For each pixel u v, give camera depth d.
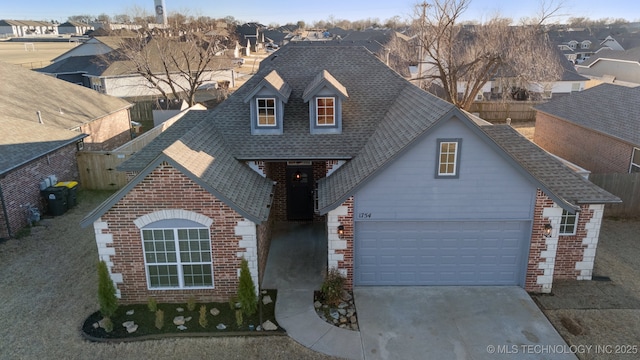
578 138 24.59
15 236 16.94
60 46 100.62
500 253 13.35
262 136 15.56
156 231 12.13
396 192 12.55
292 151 15.00
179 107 36.78
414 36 46.78
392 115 15.53
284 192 17.92
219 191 11.84
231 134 15.67
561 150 26.42
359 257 13.48
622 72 51.81
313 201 18.05
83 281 13.89
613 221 18.88
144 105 39.41
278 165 17.52
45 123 23.38
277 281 13.97
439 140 11.97
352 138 15.45
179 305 12.73
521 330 11.59
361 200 12.65
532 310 12.43
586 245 13.88
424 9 33.41
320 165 17.52
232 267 12.52
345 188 12.88
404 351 10.88
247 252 12.36
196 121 19.58
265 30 133.50
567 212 13.63
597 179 18.75
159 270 12.52
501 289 13.47
